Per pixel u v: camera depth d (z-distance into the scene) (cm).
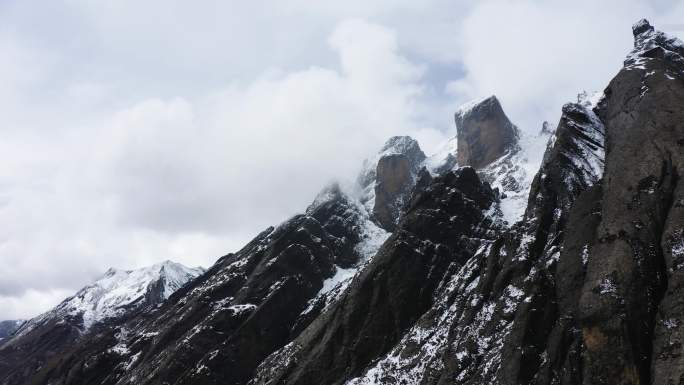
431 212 10519
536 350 5669
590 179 7469
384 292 9262
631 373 4459
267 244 13825
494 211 10931
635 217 5453
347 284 11794
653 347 4459
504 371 5662
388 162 16825
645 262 5009
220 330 10881
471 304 7156
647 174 5769
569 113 8644
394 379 7219
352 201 16100
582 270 5812
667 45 9344
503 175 15862
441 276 9375
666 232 5028
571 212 6725
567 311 5619
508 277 6906
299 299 11706
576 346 5100
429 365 6975
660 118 6338
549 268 6372
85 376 11912
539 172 8269
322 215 15162
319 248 13262
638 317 4700
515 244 7344
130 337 13525
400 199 16200
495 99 18875
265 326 10869
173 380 9956
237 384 9869
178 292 15412
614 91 8194
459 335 6856
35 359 17588
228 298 12181
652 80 7231
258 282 12044
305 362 8888
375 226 15512
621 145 6569
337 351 8775
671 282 4681
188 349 10450
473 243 9975
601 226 5725
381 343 8538
